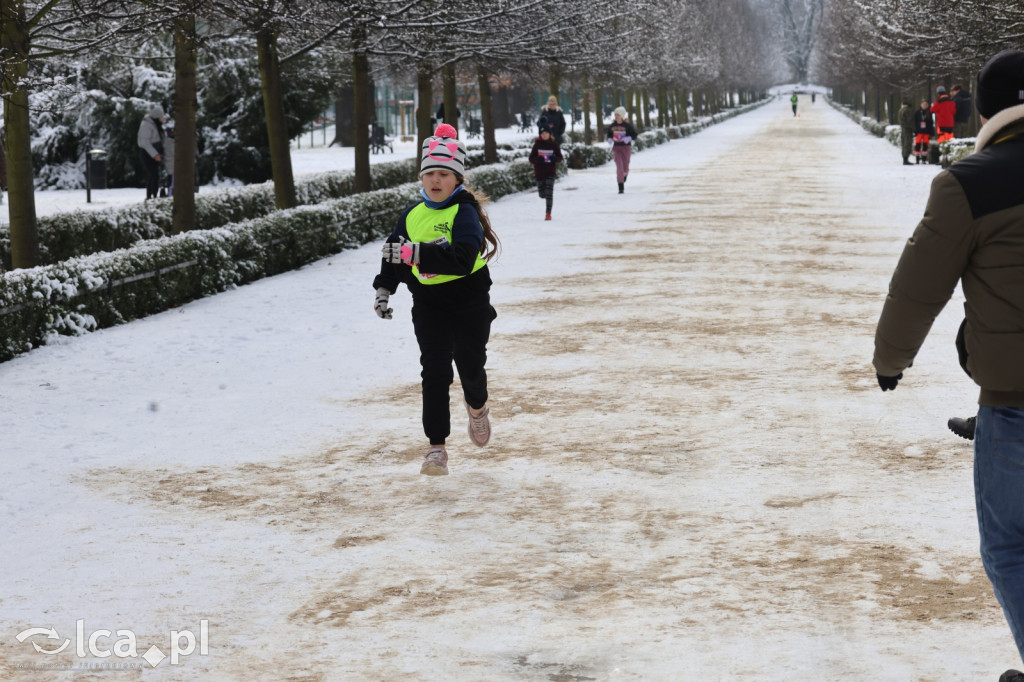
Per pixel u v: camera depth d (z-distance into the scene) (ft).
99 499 21.84
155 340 38.14
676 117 268.82
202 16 58.80
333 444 25.49
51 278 37.96
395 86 163.73
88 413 28.68
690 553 17.95
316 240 59.52
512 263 56.08
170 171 98.53
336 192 91.61
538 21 82.64
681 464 22.97
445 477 22.75
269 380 32.04
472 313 22.30
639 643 14.75
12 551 19.06
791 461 22.88
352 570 17.79
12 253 48.19
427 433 22.31
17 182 47.60
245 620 16.02
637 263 54.60
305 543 19.11
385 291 22.50
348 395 30.09
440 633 15.34
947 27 87.56
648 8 117.29
